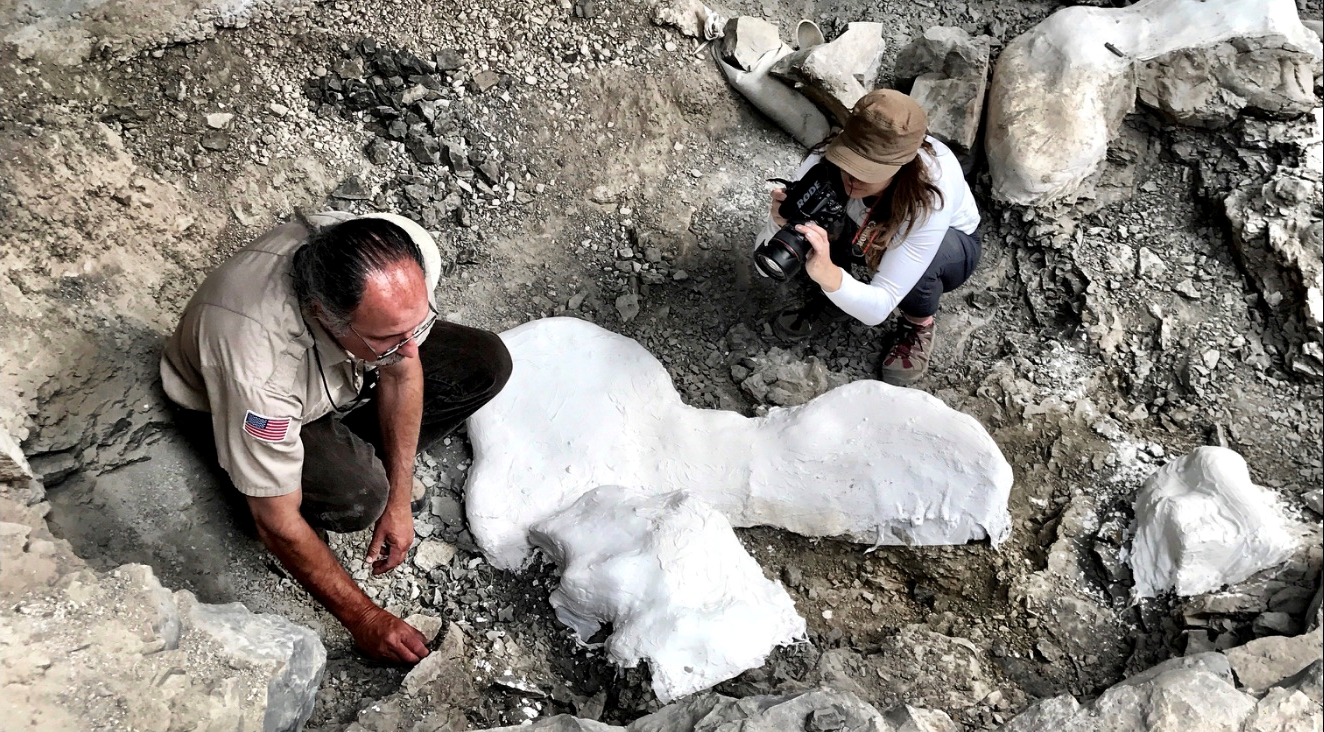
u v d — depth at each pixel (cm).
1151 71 295
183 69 254
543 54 292
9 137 214
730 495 241
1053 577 235
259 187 253
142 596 162
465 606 224
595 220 285
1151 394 265
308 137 265
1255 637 219
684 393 264
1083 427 259
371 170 271
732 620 209
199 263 238
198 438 207
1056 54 297
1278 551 225
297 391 176
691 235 288
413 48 280
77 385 193
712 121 304
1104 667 223
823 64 292
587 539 218
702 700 193
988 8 328
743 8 319
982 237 296
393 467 208
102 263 214
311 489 198
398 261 159
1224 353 268
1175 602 228
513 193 279
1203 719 184
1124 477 249
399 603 221
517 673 212
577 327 257
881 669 217
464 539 233
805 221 224
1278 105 286
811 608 234
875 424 244
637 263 281
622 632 207
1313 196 273
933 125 293
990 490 236
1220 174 289
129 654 153
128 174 232
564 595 217
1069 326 278
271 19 268
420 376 197
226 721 157
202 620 170
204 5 257
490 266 272
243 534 212
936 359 277
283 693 172
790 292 283
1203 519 225
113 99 243
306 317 169
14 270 197
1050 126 286
